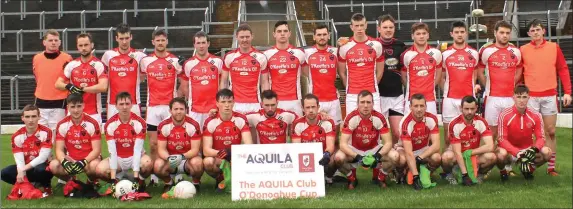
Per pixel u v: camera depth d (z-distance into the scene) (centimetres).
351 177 746
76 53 1792
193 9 1972
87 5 2342
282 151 692
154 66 832
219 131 743
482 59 850
